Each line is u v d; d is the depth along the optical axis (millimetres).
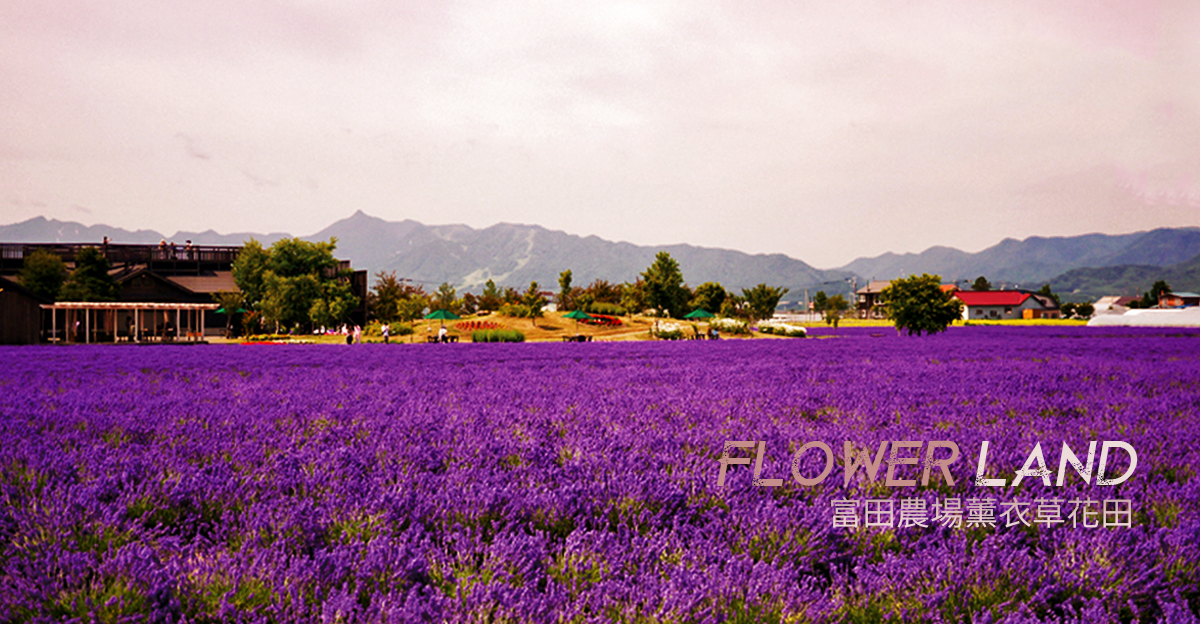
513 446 4988
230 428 5789
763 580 2477
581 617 2230
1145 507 3551
